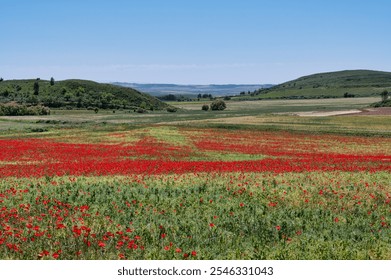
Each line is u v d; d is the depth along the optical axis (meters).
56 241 13.62
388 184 24.41
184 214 17.73
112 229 15.38
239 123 95.06
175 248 13.56
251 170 29.47
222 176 26.11
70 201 19.38
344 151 55.97
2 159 39.25
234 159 46.09
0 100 195.38
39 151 45.25
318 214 18.36
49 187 22.08
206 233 15.36
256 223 16.75
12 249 12.87
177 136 67.50
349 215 18.30
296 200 20.53
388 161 39.16
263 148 56.59
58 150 46.44
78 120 122.38
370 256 13.63
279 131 78.69
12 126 95.88
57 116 140.62
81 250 13.19
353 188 23.02
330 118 108.06
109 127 85.62
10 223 15.70
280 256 13.42
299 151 55.06
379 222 17.47
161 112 175.62
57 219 15.81
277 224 16.84
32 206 18.19
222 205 19.34
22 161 38.38
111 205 18.56
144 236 14.59
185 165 30.62
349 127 86.25
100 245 12.66
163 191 21.52
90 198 19.66
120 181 24.00
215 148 54.84
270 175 26.73
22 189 21.50
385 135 74.19
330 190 22.34
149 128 77.81
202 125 87.50
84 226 14.47
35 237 13.85
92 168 29.30
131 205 18.77
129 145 56.12
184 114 155.88
